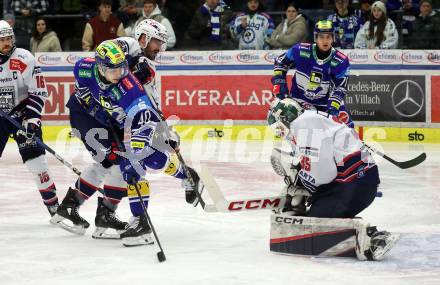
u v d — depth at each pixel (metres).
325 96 15.17
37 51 24.14
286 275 9.60
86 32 23.95
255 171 18.05
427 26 23.58
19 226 12.84
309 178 10.27
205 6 24.23
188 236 11.98
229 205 10.84
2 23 12.70
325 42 14.38
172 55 23.38
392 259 10.35
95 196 15.41
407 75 22.25
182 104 23.42
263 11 25.00
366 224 10.17
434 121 22.17
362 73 22.48
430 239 11.54
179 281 9.38
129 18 25.00
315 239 10.45
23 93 13.06
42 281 9.46
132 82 11.00
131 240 11.30
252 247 11.21
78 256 10.73
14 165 19.25
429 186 16.17
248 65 23.05
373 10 22.78
